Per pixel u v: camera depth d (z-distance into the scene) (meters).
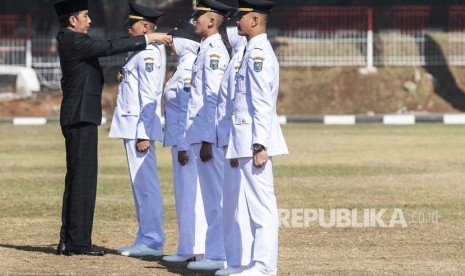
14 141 110.00
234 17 44.31
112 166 85.62
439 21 164.00
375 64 158.75
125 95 48.62
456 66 159.25
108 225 56.25
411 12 162.75
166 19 155.50
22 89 151.62
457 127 126.00
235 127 40.34
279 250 48.66
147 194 48.03
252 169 40.00
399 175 78.69
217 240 44.75
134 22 48.88
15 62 159.00
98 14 157.75
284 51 159.12
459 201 64.81
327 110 151.12
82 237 46.75
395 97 153.38
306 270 43.38
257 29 40.19
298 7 164.12
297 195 67.69
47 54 158.12
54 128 126.50
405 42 160.00
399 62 158.62
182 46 47.50
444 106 152.62
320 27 160.88
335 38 160.12
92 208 46.75
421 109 152.12
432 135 114.69
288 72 157.25
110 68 153.38
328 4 172.00
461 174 79.19
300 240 51.53
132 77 48.44
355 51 159.12
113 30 156.62
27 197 67.50
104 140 109.81
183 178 46.06
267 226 40.06
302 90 153.88
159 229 48.06
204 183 45.03
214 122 44.50
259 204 40.09
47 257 46.12
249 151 39.94
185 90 46.84
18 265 43.91
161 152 97.75
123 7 156.75
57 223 57.00
